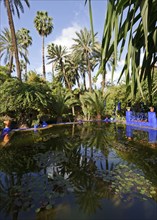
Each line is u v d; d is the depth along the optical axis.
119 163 4.11
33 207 2.35
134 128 10.04
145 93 5.20
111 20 1.41
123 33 1.50
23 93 8.95
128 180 3.16
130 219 2.03
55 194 2.69
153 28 1.50
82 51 21.56
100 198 2.55
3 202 2.48
